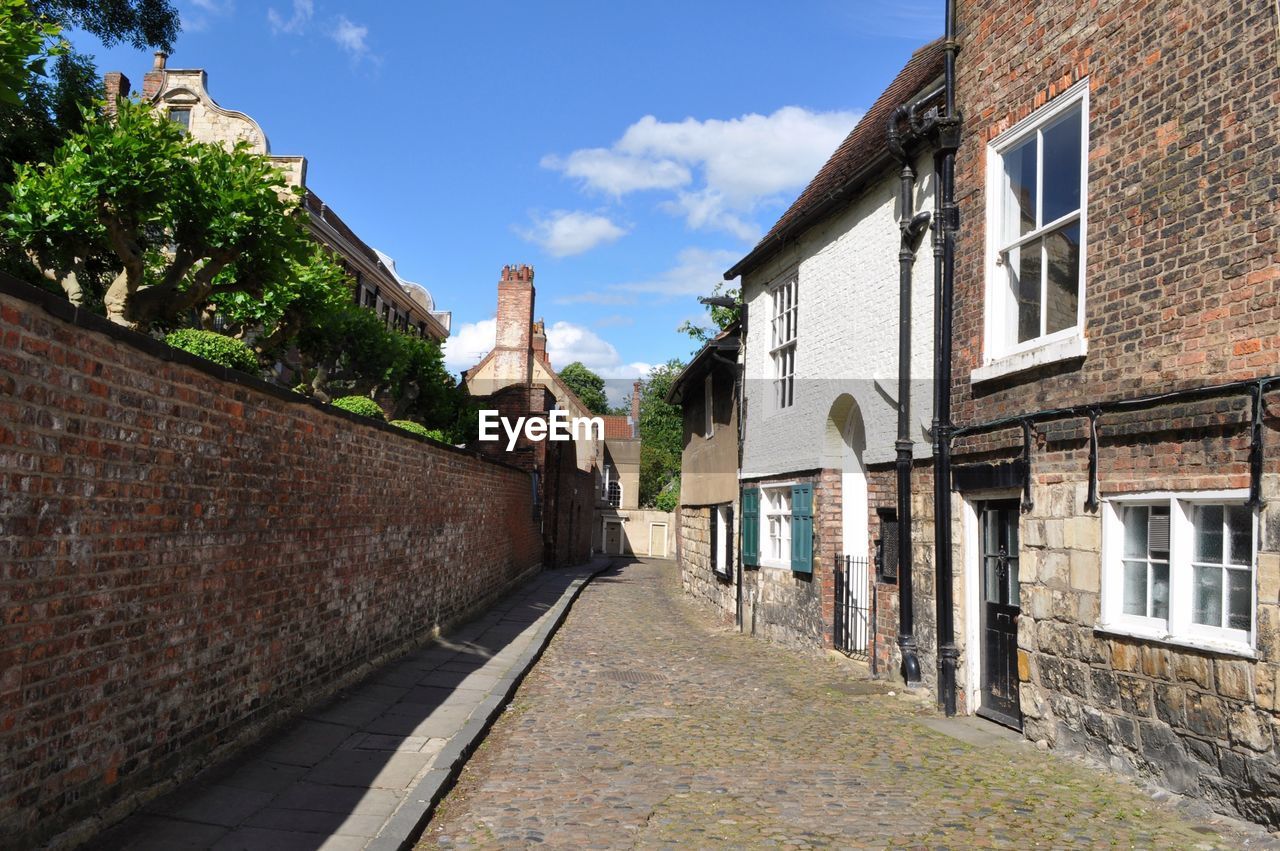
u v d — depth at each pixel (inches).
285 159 997.2
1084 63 277.4
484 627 562.3
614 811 224.2
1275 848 192.7
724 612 706.8
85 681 173.6
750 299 633.6
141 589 193.9
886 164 407.2
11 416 147.8
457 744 271.7
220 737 238.2
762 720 328.2
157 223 454.0
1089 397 267.1
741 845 200.1
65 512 164.6
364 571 367.9
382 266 1309.1
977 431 326.3
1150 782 238.4
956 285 348.8
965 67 349.7
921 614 370.6
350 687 348.2
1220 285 223.5
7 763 150.2
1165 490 237.3
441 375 885.8
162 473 201.6
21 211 389.1
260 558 261.3
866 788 243.0
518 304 1508.4
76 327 165.6
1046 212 301.0
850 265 455.5
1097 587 260.7
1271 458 205.9
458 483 562.6
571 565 1462.8
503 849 197.5
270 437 266.5
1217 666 217.8
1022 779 249.6
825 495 485.4
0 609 146.7
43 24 298.4
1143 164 250.8
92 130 385.1
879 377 418.3
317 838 191.2
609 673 434.3
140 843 177.8
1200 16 233.3
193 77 1002.1
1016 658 309.4
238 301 499.2
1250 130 217.0
